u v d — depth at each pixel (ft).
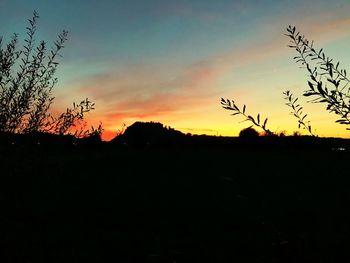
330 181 40.27
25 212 19.53
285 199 42.78
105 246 26.53
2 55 17.63
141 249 26.63
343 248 19.48
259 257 21.75
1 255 19.76
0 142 16.33
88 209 39.17
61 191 33.68
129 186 61.82
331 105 9.95
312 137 10.06
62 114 18.06
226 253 25.07
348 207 31.30
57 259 21.40
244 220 32.27
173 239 30.19
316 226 28.66
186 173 73.31
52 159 17.26
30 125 16.97
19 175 16.55
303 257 15.35
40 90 18.16
